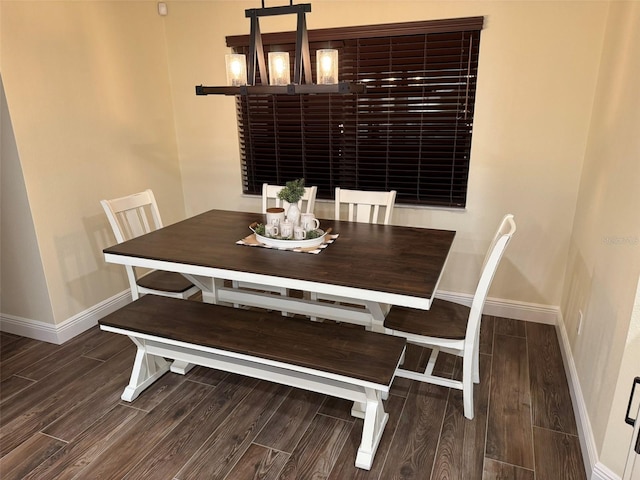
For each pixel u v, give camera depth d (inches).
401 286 73.5
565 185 115.6
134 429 86.4
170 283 109.0
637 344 61.7
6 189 108.2
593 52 105.2
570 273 112.7
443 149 126.5
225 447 81.6
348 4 123.0
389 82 126.0
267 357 76.8
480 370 104.7
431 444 81.7
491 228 126.2
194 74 146.9
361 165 136.7
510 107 115.6
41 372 105.7
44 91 108.3
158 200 150.6
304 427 86.7
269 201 144.3
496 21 111.1
